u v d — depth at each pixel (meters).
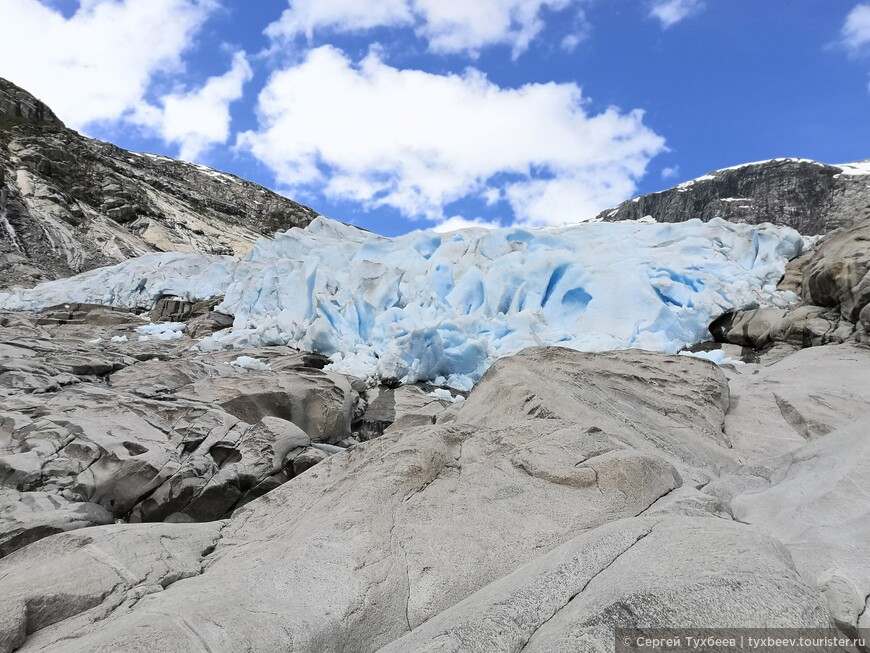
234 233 57.94
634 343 12.36
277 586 3.33
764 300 12.87
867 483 4.18
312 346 13.23
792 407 7.18
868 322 9.65
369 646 3.10
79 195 46.75
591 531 3.73
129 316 18.50
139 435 7.22
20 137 48.59
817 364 8.93
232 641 2.67
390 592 3.39
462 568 3.67
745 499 4.68
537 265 14.79
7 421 7.20
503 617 2.83
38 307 20.17
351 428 10.18
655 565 2.95
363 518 4.05
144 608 3.17
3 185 37.50
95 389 8.91
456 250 16.33
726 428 7.24
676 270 14.08
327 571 3.46
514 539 3.97
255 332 14.17
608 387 7.36
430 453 4.94
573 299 14.59
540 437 5.35
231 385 9.71
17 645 3.03
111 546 4.02
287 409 9.46
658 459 4.68
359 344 13.39
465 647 2.62
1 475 6.08
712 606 2.52
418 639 2.82
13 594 3.31
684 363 8.20
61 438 6.80
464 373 12.73
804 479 4.76
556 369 7.57
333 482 5.35
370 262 15.43
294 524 4.67
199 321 16.53
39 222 36.91
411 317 13.62
